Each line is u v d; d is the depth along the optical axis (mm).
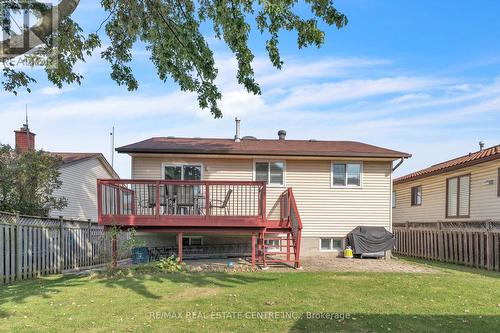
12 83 7523
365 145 16656
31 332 4914
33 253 9703
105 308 6117
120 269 9750
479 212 14867
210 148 13977
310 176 14602
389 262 12750
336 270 10500
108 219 10836
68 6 5738
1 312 5848
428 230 15594
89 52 9055
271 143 16391
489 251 11859
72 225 11820
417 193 20359
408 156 14203
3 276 8531
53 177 13648
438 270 11047
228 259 13016
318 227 14523
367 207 14664
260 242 12297
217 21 8938
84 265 12570
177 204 11906
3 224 8617
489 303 6738
